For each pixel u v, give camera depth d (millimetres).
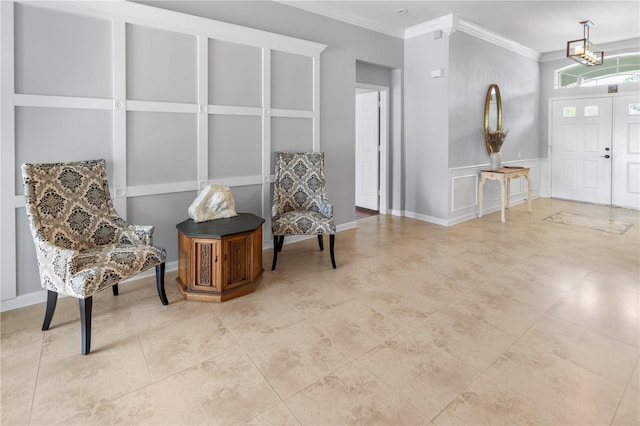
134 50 2953
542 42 5871
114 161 2914
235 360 1961
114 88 2871
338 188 4633
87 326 2018
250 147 3705
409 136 5426
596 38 5641
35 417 1551
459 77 4980
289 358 1979
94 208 2518
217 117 3459
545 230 4734
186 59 3221
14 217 2549
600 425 1496
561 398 1655
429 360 1953
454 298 2719
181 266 2879
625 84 6016
